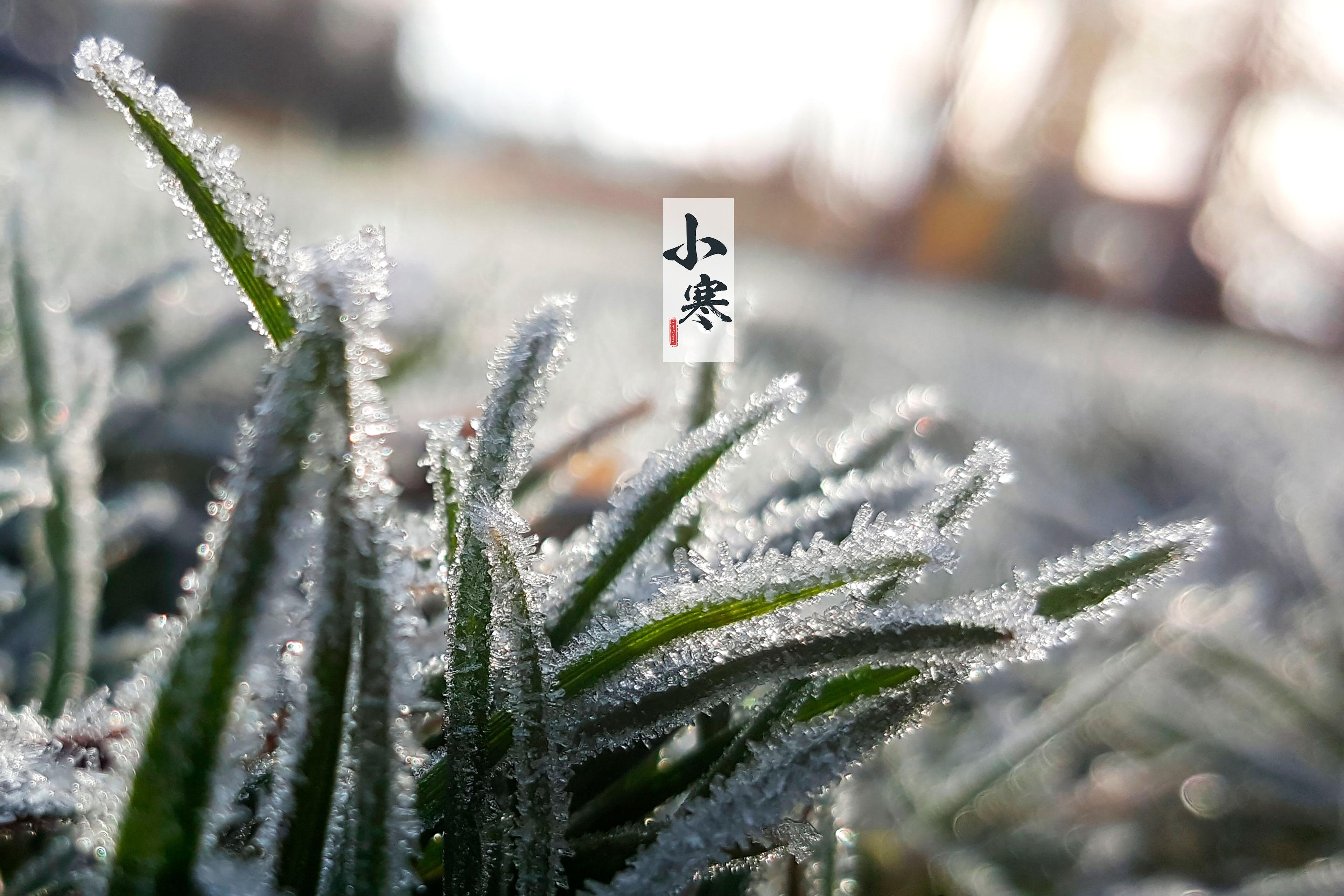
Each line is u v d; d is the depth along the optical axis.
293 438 0.14
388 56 3.11
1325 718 0.36
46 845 0.18
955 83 2.37
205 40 2.91
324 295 0.14
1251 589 0.42
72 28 1.71
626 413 0.25
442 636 0.17
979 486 0.17
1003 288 2.41
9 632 0.23
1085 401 0.85
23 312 0.21
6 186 0.23
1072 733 0.33
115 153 1.08
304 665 0.14
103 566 0.21
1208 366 1.41
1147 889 0.28
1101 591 0.16
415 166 2.87
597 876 0.16
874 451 0.22
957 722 0.34
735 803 0.15
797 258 2.39
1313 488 0.69
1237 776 0.34
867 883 0.24
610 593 0.17
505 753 0.16
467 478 0.16
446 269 0.52
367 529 0.14
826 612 0.16
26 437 0.26
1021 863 0.28
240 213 0.16
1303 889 0.27
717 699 0.16
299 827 0.14
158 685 0.14
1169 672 0.38
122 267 0.49
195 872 0.14
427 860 0.16
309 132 2.91
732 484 0.29
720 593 0.16
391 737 0.14
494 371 0.17
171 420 0.36
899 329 1.21
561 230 1.94
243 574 0.14
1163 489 0.67
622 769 0.17
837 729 0.16
